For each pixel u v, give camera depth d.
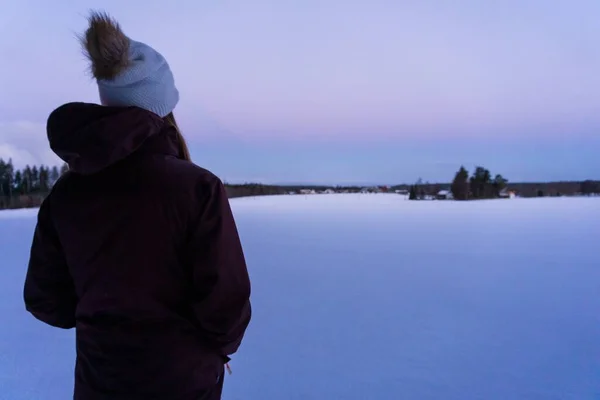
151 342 0.72
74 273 0.76
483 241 6.00
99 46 0.71
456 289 3.35
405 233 6.94
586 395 1.68
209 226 0.73
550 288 3.37
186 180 0.72
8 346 2.23
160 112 0.77
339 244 5.77
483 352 2.10
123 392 0.72
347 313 2.73
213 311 0.74
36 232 0.82
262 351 2.12
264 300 3.05
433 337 2.31
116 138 0.65
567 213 10.88
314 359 2.03
